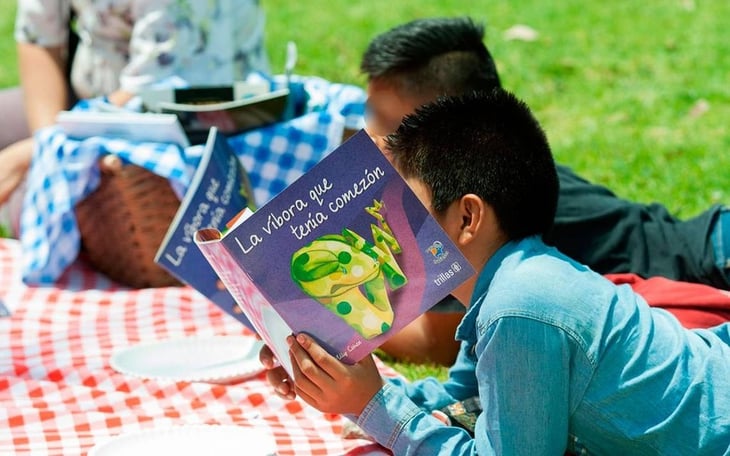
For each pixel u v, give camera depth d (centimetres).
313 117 376
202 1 416
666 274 312
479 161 224
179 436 254
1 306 360
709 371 218
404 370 338
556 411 213
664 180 544
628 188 537
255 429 261
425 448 226
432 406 262
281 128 375
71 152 376
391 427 228
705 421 213
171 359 320
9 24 952
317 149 375
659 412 215
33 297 377
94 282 400
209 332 348
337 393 226
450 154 225
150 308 365
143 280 392
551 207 233
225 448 250
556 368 211
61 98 452
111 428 274
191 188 284
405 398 231
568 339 212
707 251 314
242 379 307
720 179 541
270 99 378
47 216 384
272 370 250
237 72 450
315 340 222
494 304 213
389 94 334
